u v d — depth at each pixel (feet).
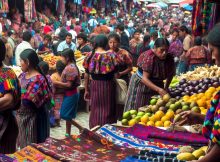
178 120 15.23
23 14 61.72
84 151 12.26
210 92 19.07
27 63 19.13
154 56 21.29
